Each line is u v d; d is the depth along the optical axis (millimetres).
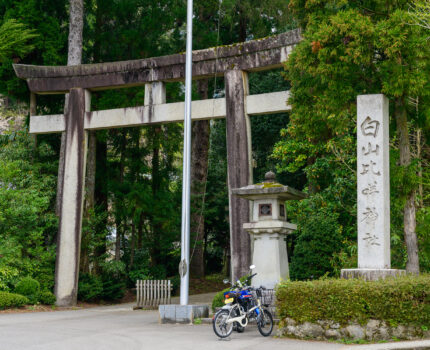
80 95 18984
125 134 25156
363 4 11406
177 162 30453
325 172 17562
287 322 9789
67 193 18828
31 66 19781
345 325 9164
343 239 15852
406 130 11117
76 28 21312
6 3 22047
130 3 23547
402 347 8023
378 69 10945
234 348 8656
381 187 10016
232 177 16312
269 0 23469
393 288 8883
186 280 13164
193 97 24797
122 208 24859
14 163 20328
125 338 10078
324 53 10492
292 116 11953
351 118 13180
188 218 13406
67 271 18594
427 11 10273
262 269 12711
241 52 16641
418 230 10812
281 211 13125
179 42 24906
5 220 19156
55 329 11641
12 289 18438
